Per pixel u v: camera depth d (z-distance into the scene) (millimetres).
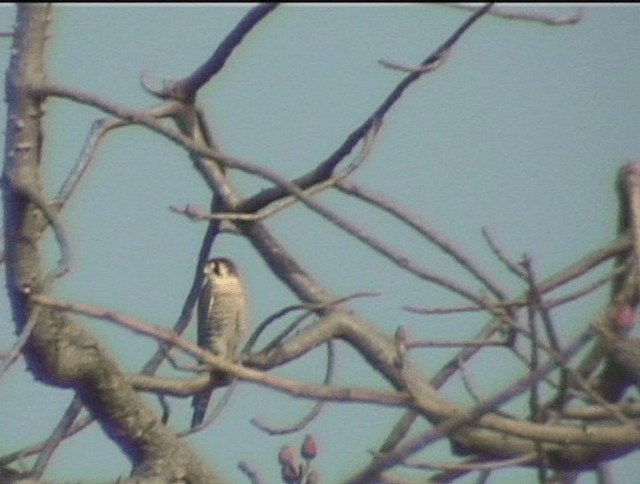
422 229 10648
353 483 8766
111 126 10227
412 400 9938
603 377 11781
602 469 11773
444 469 10391
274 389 9609
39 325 9594
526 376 8938
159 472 10344
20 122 9242
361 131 10672
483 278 10648
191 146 9406
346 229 9898
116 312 9219
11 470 10672
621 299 11492
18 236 9258
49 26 9422
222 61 11219
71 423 10812
